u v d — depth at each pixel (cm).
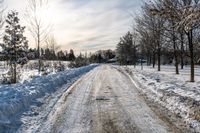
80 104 1064
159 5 1380
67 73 2608
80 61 6034
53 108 987
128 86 1667
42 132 692
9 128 715
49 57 4138
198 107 838
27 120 808
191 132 666
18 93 1140
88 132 687
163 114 862
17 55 2508
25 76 2533
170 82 1622
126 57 6384
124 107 995
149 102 1087
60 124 767
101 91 1449
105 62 13300
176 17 941
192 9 805
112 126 739
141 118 820
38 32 2603
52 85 1631
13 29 2491
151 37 3033
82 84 1825
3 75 2142
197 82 1619
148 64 6375
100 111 931
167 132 672
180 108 901
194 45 1703
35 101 1101
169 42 2422
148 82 1711
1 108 811
